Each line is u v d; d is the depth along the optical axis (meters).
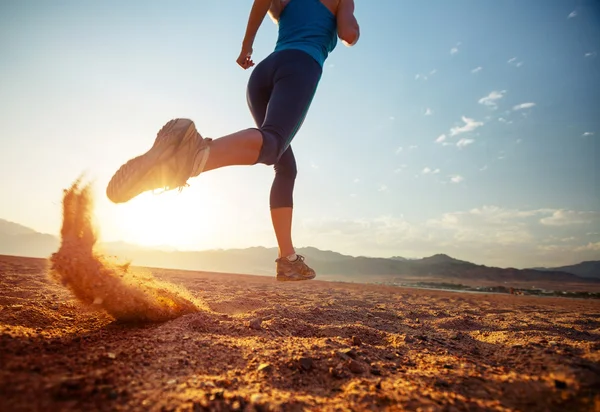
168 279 6.11
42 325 1.83
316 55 2.09
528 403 1.12
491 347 1.82
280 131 1.81
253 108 2.37
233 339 1.67
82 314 2.16
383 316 3.28
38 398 0.90
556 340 2.00
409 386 1.23
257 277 9.98
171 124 1.37
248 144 1.57
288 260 2.48
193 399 0.98
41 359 1.15
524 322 3.11
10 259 8.11
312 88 2.03
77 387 0.97
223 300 3.48
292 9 2.21
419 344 1.94
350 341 1.90
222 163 1.51
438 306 4.65
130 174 1.29
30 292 3.21
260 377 1.24
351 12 2.19
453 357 1.61
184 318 1.98
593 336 2.56
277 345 1.62
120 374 1.10
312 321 2.65
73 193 1.75
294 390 1.19
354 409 1.05
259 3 2.22
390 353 1.70
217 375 1.21
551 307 5.28
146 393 1.00
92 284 1.74
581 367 1.27
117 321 1.87
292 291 5.50
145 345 1.43
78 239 1.76
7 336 1.34
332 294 5.41
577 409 1.06
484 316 3.63
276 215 2.49
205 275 8.56
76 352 1.28
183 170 1.34
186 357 1.34
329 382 1.28
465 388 1.23
